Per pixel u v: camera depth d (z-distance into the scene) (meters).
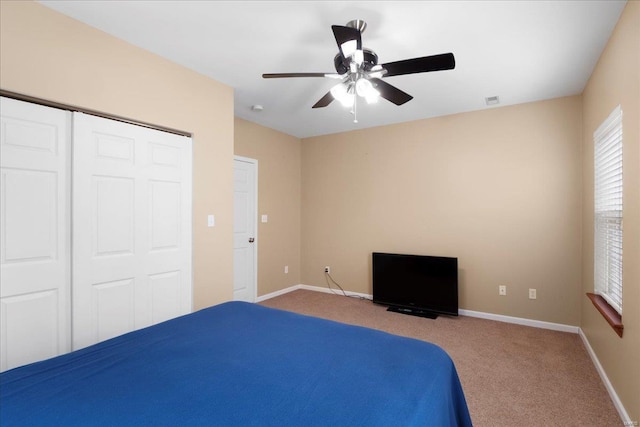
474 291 3.74
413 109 3.68
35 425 0.92
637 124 1.68
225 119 3.02
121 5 1.90
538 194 3.39
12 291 1.80
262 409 1.00
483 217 3.68
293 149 4.98
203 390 1.11
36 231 1.89
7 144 1.78
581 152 3.17
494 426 1.84
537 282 3.40
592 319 2.69
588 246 2.88
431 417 1.02
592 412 1.96
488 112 3.64
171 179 2.60
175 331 1.65
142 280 2.41
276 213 4.68
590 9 1.88
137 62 2.35
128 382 1.15
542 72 2.71
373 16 1.97
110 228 2.22
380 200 4.39
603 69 2.33
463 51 2.36
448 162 3.88
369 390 1.11
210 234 2.89
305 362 1.32
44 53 1.89
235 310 2.01
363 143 4.54
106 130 2.20
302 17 2.00
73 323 2.03
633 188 1.75
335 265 4.80
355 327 1.73
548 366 2.53
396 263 4.02
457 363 2.59
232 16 2.00
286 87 3.09
